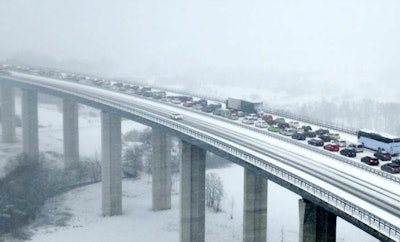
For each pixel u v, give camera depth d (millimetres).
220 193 109312
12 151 143250
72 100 121250
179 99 116562
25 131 136625
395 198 49812
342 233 91500
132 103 110750
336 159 64875
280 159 64312
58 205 109375
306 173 57875
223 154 68875
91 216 102938
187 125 87500
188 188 82688
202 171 83625
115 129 103062
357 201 48844
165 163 104562
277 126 85938
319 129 81250
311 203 53375
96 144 154875
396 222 43875
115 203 103438
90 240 91375
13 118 153250
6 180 118688
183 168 81875
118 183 103500
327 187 52812
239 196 114250
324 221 54375
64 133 129125
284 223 96812
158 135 102875
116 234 93875
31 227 98125
